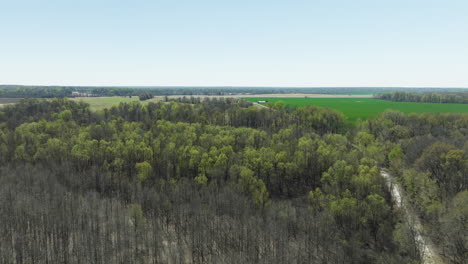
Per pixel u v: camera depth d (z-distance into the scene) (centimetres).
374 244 8256
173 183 11444
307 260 7719
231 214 9525
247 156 12612
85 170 12800
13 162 13338
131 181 11919
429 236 8088
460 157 9806
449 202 8550
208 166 12094
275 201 11106
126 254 7938
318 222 9000
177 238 8819
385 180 11119
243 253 7994
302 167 12331
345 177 10712
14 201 9838
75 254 7844
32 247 7844
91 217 9106
